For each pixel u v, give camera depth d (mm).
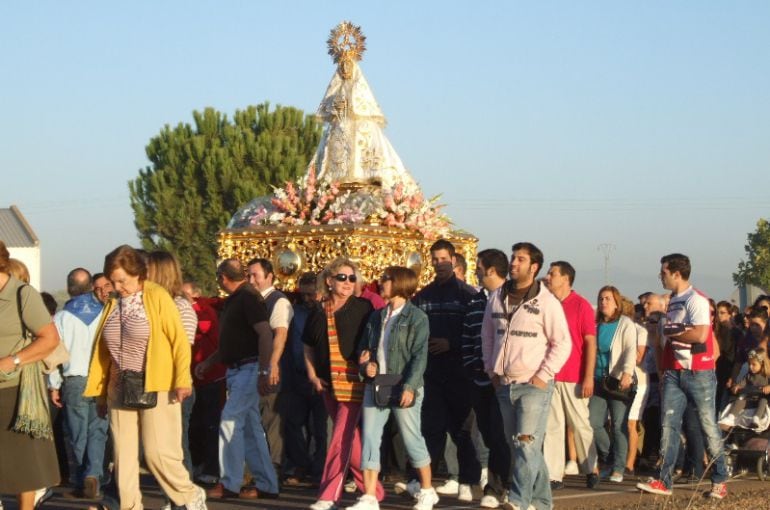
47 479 8570
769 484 13094
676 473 13844
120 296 8938
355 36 15898
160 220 36500
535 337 9516
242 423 11023
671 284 11836
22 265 10484
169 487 9070
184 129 38031
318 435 12367
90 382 9086
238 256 14609
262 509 10531
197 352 12570
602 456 13062
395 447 12477
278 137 36062
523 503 9406
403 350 9930
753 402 13703
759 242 78188
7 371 8250
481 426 10914
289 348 12227
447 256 11344
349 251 13742
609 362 12773
